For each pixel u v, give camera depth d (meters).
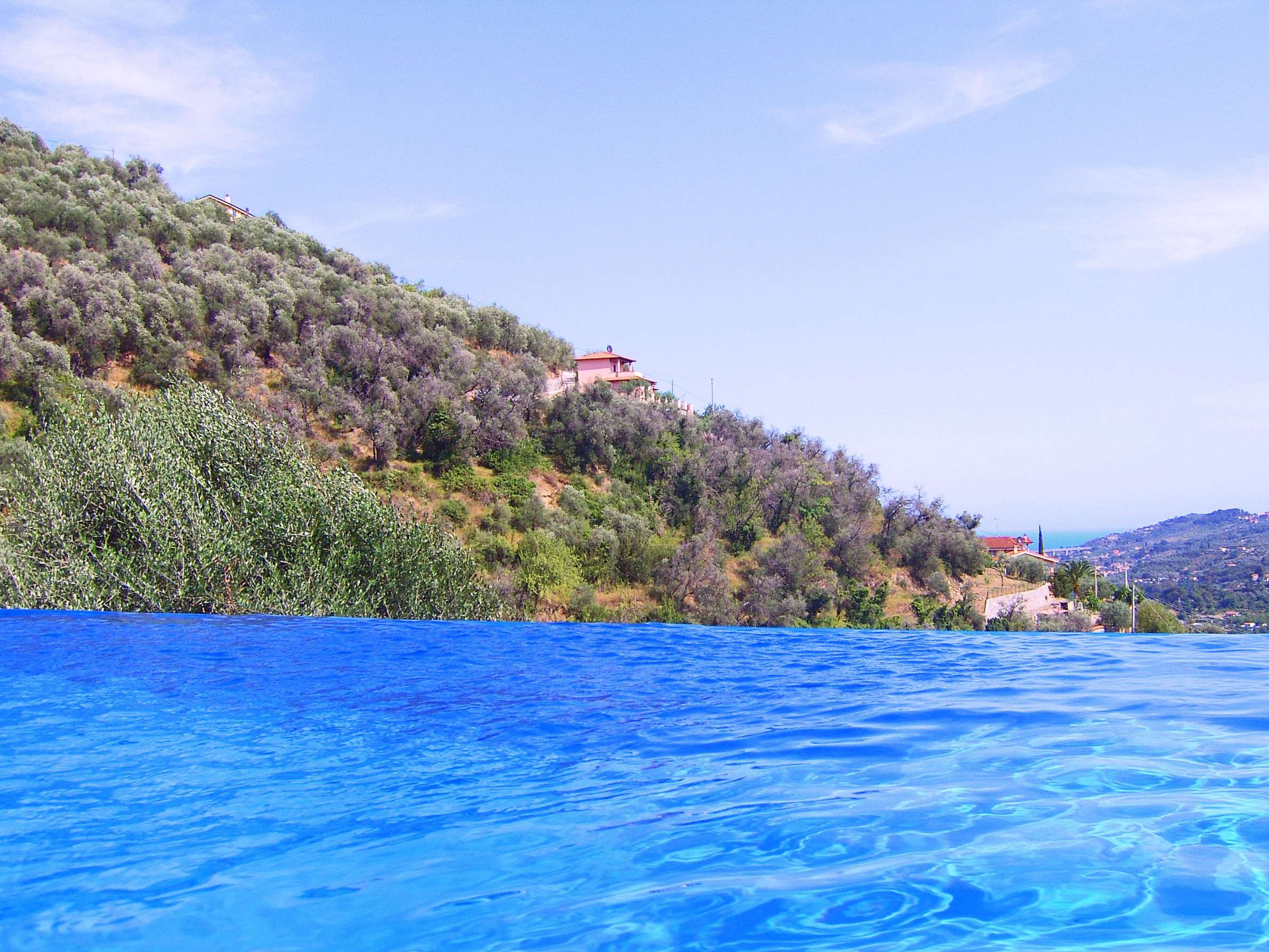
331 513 9.16
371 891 1.81
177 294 31.30
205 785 2.68
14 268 27.88
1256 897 1.60
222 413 9.34
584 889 1.79
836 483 39.81
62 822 2.33
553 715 3.75
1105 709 3.70
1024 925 1.51
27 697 3.96
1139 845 1.92
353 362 33.84
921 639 6.92
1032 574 43.00
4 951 1.55
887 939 1.47
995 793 2.41
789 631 7.35
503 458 33.97
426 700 4.04
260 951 1.53
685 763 2.91
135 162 42.53
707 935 1.53
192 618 7.28
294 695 4.10
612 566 30.52
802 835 2.09
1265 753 2.87
